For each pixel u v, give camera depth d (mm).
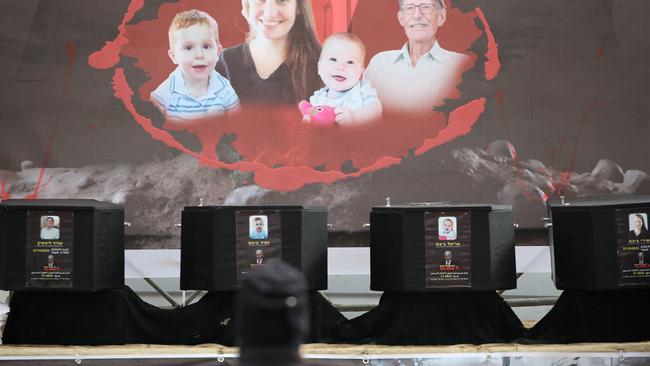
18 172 9258
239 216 7242
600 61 9406
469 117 9383
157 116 9359
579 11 9414
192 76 9398
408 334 7395
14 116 9297
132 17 9398
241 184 9336
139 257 9203
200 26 9430
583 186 9320
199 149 9344
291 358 1947
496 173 9336
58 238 7145
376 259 7367
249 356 1944
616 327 7309
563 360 7148
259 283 1985
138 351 7211
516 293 9922
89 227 7141
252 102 9398
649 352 7148
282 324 1962
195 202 9305
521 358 7160
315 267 7340
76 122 9320
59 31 9367
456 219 7207
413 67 9430
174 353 7219
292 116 9398
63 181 9266
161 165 9320
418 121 9398
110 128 9320
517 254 9219
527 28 9430
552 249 7590
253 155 9359
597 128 9367
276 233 7238
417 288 7188
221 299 7461
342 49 9438
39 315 7434
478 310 7402
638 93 9375
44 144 9281
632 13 9398
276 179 9344
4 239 7145
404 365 7180
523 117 9367
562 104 9375
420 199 9320
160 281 10047
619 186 9320
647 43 9398
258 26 9438
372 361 7188
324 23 9461
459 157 9352
